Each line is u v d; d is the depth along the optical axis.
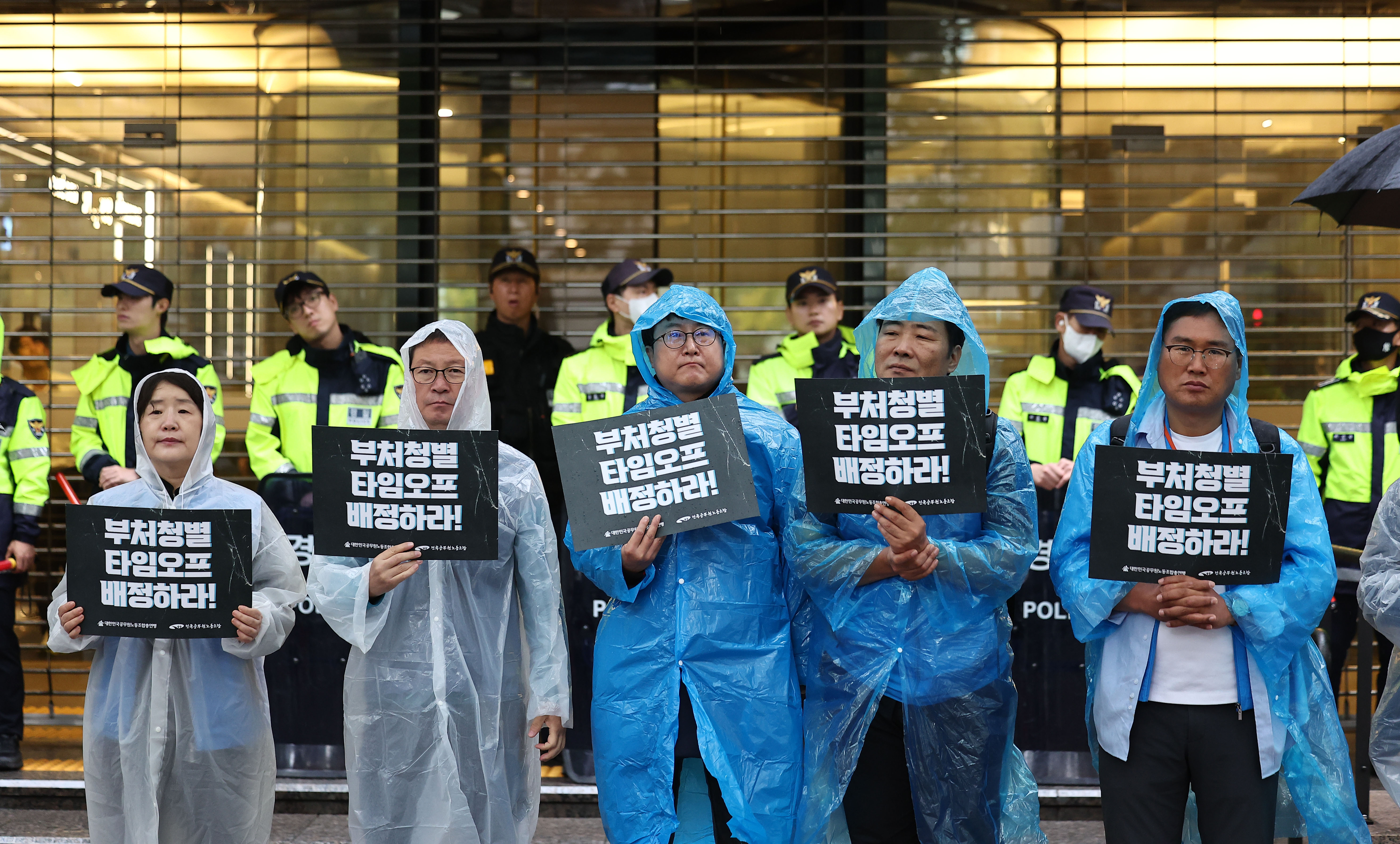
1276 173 7.36
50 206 7.45
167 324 7.42
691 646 3.39
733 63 7.51
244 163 7.47
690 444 3.38
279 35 7.46
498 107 7.52
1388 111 7.36
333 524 3.37
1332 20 7.34
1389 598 3.68
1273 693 3.29
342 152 7.50
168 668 3.56
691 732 3.43
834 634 3.42
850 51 7.42
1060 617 5.36
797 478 3.50
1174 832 3.35
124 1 7.43
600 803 3.51
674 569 3.46
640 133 7.52
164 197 7.46
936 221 7.43
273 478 5.63
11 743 5.80
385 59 7.47
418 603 3.45
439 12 7.49
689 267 7.52
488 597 3.52
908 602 3.34
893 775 3.42
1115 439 3.51
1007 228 7.39
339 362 6.13
